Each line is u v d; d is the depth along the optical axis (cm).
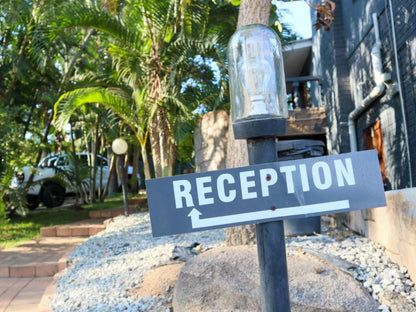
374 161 90
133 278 416
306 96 1233
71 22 760
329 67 887
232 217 87
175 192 87
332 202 88
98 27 775
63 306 374
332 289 285
